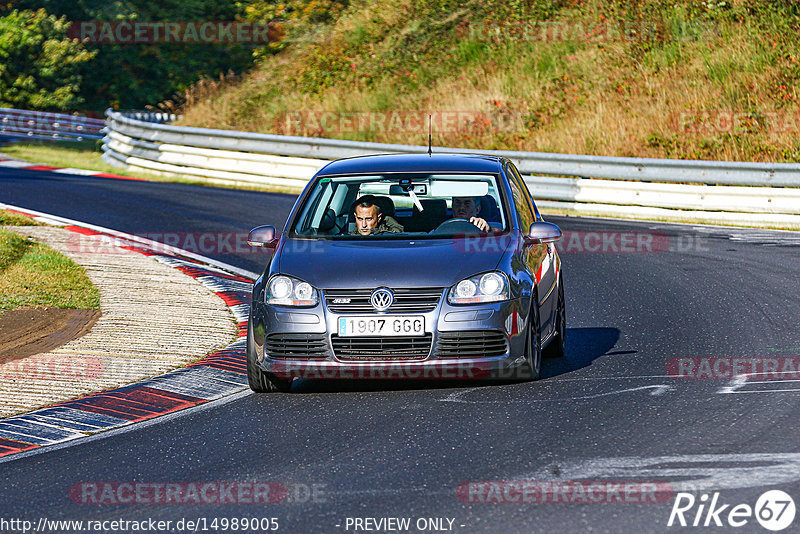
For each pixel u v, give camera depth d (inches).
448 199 1162.6
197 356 1237.7
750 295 1565.0
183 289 1648.6
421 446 850.8
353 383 1106.1
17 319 1435.8
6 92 5502.0
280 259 1078.4
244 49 6097.4
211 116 4392.2
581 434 866.1
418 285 1005.2
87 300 1550.2
